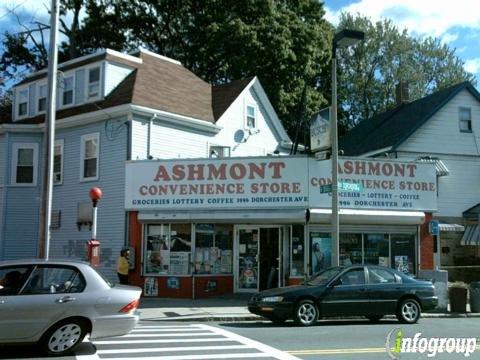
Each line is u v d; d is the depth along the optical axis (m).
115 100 23.19
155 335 12.27
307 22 37.91
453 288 18.09
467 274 25.73
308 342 11.41
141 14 37.97
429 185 21.33
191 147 24.55
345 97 50.50
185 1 36.97
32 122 25.98
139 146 22.39
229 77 35.38
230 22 33.66
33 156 25.02
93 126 23.39
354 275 14.78
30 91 27.30
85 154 23.53
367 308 14.55
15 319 9.38
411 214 20.78
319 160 19.16
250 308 14.41
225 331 13.05
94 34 38.84
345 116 50.78
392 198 20.81
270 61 33.97
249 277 20.84
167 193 20.58
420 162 21.31
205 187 20.31
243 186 20.14
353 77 52.62
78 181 23.47
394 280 15.05
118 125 22.56
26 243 24.58
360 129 38.59
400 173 21.02
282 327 13.91
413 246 21.23
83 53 40.16
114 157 22.45
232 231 21.05
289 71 34.75
